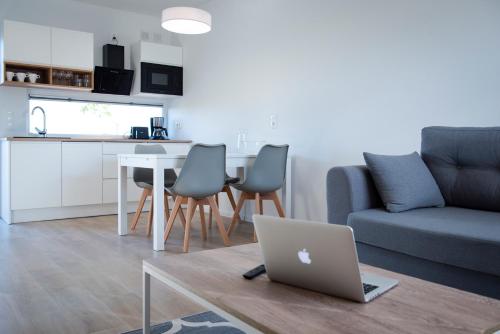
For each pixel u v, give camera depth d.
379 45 3.37
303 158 4.05
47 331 1.88
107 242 3.61
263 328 0.99
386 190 2.42
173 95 5.75
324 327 0.97
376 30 3.39
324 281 1.18
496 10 2.68
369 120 3.46
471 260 1.83
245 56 4.73
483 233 1.86
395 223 2.14
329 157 3.80
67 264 2.94
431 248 1.97
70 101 5.35
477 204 2.47
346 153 3.65
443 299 1.15
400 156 2.64
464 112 2.86
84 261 3.01
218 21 5.14
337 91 3.71
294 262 1.23
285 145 3.80
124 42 5.67
